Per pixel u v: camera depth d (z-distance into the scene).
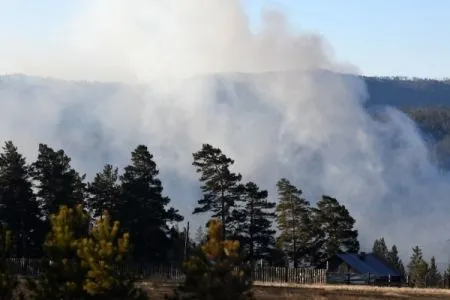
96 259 26.05
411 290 57.81
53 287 26.33
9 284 27.00
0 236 27.77
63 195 74.50
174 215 78.50
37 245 74.75
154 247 75.25
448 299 49.22
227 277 25.45
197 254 26.02
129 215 74.06
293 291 51.19
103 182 76.81
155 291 45.53
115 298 26.11
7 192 73.56
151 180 76.94
